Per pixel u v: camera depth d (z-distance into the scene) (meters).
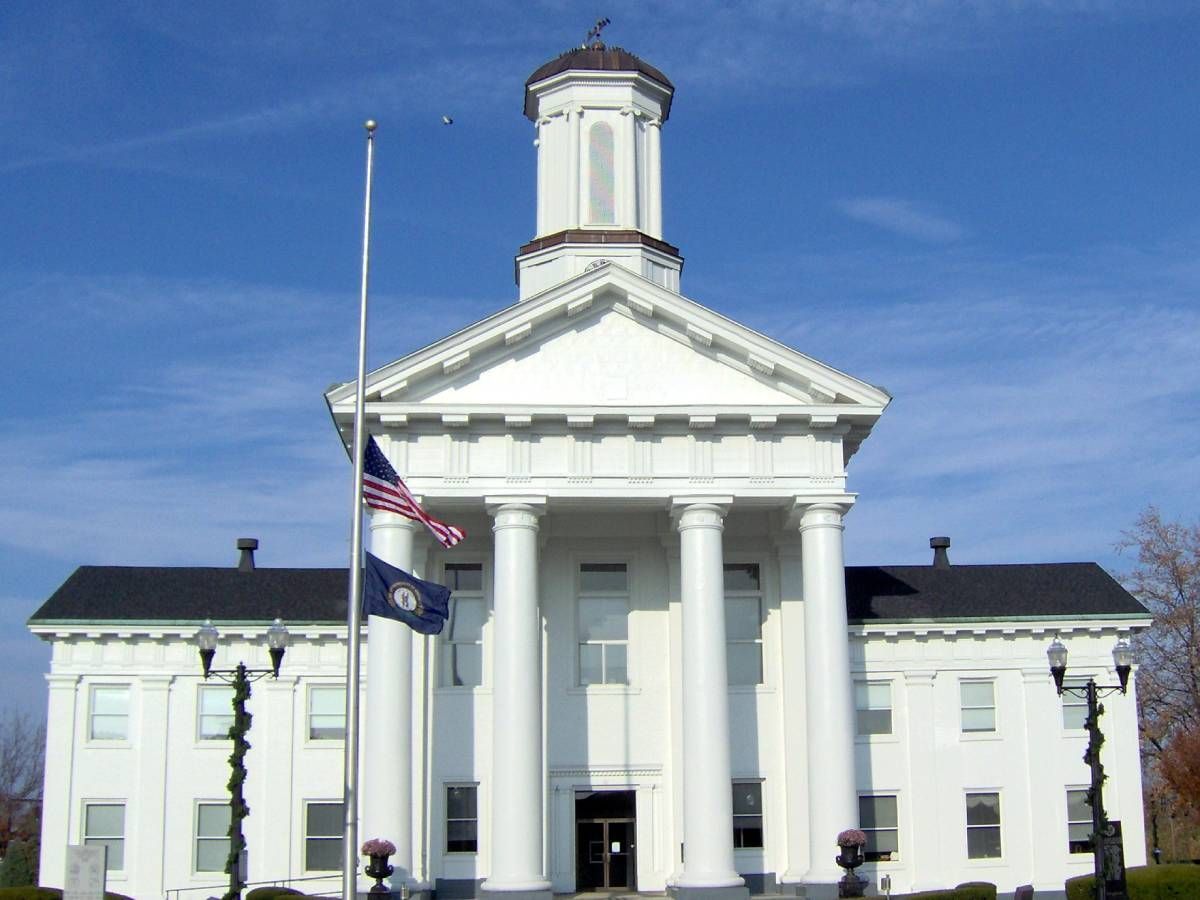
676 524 46.53
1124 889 35.84
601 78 54.19
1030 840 50.53
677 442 45.88
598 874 47.53
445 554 49.25
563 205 53.72
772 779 48.06
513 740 43.12
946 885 49.75
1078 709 51.78
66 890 28.34
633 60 54.88
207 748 51.22
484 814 47.50
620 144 53.91
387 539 44.03
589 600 49.66
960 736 51.12
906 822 50.31
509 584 44.31
